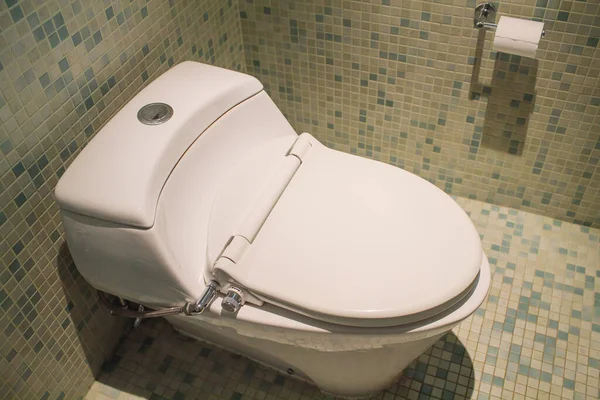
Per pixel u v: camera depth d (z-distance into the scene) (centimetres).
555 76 128
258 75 165
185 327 131
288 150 113
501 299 138
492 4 122
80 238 95
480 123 144
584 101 129
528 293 139
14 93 89
